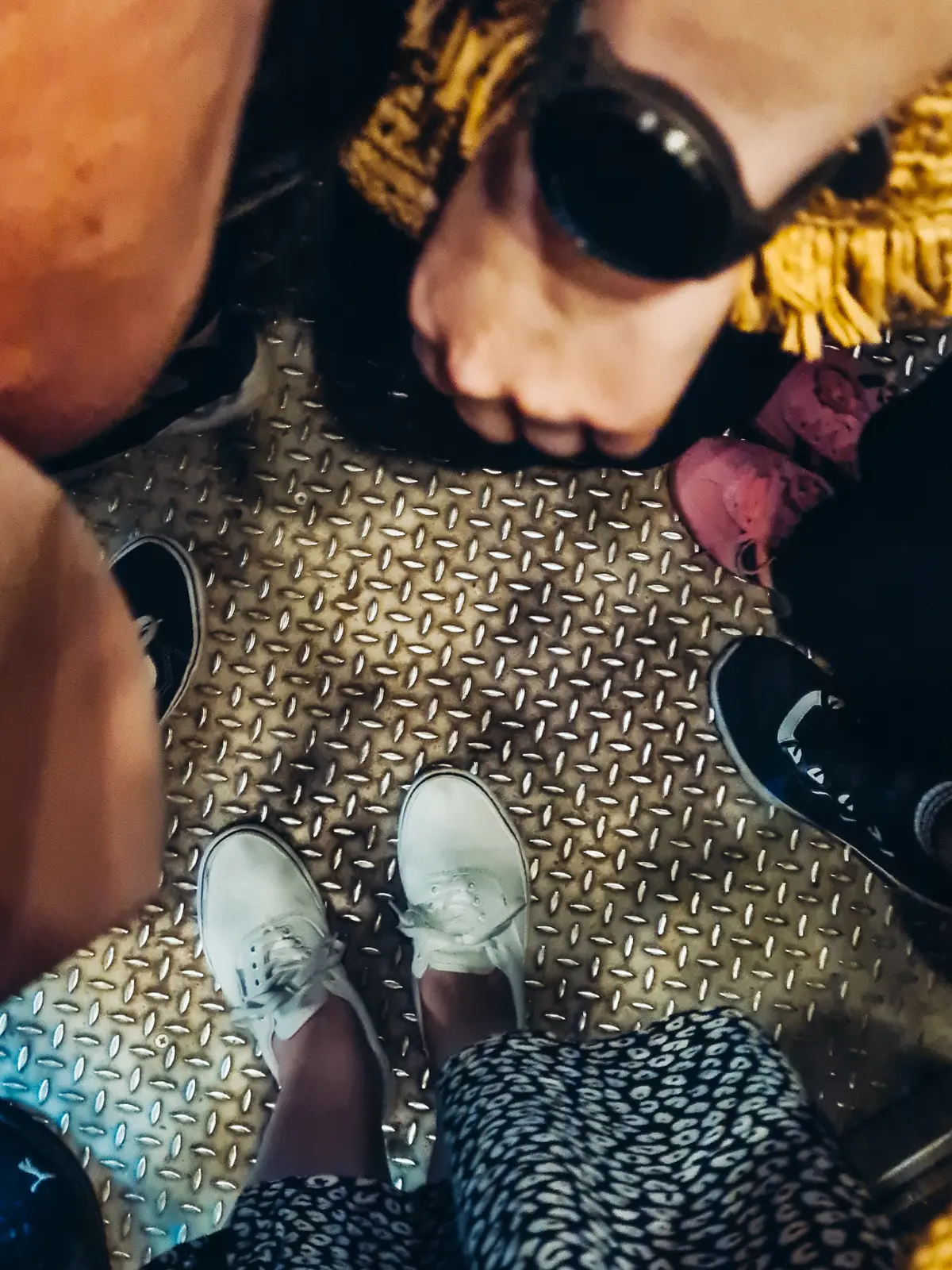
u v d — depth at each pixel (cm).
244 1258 66
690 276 73
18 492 66
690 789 88
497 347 81
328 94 73
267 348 86
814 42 62
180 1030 86
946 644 82
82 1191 83
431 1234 70
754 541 87
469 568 88
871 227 71
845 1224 50
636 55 65
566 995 87
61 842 70
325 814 88
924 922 88
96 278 70
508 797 88
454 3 70
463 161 74
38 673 66
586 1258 48
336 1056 83
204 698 88
